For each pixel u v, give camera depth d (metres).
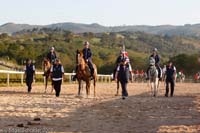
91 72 26.14
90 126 12.74
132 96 29.16
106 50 157.88
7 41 135.12
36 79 47.97
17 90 31.84
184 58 109.88
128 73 25.36
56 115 15.34
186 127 12.80
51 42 149.25
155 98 27.03
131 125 13.16
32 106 18.58
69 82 52.94
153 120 14.55
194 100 25.23
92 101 22.52
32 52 110.19
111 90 37.03
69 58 125.31
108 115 15.82
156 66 29.78
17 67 77.38
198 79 93.19
